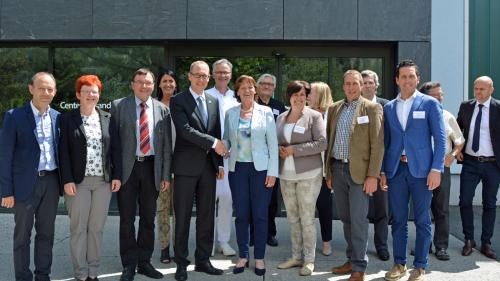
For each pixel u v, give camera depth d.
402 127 4.77
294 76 7.77
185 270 4.88
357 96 4.87
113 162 4.71
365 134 4.74
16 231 4.48
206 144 4.74
